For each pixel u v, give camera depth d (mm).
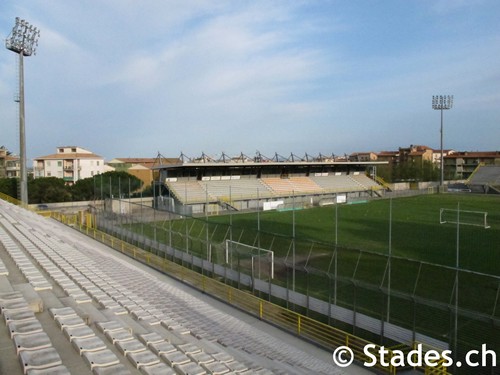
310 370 11828
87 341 7348
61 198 59219
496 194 71812
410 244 30625
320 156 76312
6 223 23562
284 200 61344
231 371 8430
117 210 44781
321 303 17266
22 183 44094
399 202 60594
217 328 14039
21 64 43688
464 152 141250
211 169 63219
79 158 89938
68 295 10875
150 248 30000
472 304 16812
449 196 68875
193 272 23844
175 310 14961
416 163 106938
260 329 16141
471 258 26031
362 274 21531
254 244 27266
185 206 50438
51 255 16250
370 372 12773
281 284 20609
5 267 12625
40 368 6102
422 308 16922
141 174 91938
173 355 8195
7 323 7699
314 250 27000
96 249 26109
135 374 6918
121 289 13477
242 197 58906
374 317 16438
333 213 49656
